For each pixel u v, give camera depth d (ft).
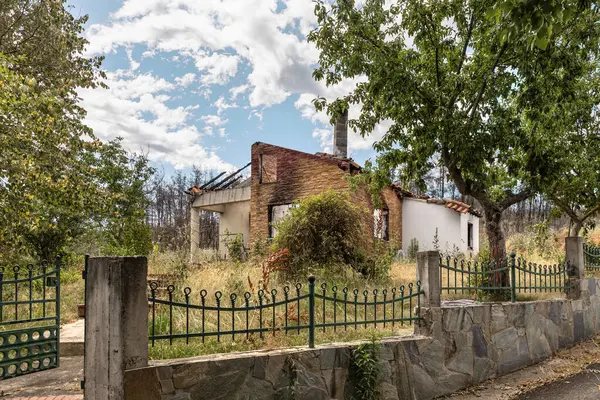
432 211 66.18
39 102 26.99
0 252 28.76
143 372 11.29
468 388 18.88
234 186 72.13
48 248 42.50
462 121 25.09
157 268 34.91
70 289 33.88
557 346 24.73
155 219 135.03
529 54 23.68
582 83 30.99
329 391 14.90
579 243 27.61
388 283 31.55
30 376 17.69
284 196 55.98
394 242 50.88
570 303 26.37
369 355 15.49
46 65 39.22
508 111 26.73
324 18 28.09
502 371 20.81
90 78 42.24
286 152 56.75
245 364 13.16
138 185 77.82
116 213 33.12
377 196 34.14
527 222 118.01
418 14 26.66
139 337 11.48
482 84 25.71
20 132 25.86
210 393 12.42
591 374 20.53
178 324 19.02
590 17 23.41
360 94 29.60
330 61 29.17
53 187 27.55
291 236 33.65
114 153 73.87
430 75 28.12
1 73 25.96
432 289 18.30
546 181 26.16
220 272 30.96
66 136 29.27
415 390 16.85
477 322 20.02
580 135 33.09
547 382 19.56
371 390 15.24
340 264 32.81
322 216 34.32
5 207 25.91
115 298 11.10
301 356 14.40
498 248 27.86
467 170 27.12
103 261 11.44
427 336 17.87
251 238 58.44
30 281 18.11
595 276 30.37
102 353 11.33
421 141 27.99
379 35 27.94
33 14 38.06
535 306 23.45
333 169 51.85
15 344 17.03
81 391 15.81
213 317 20.11
